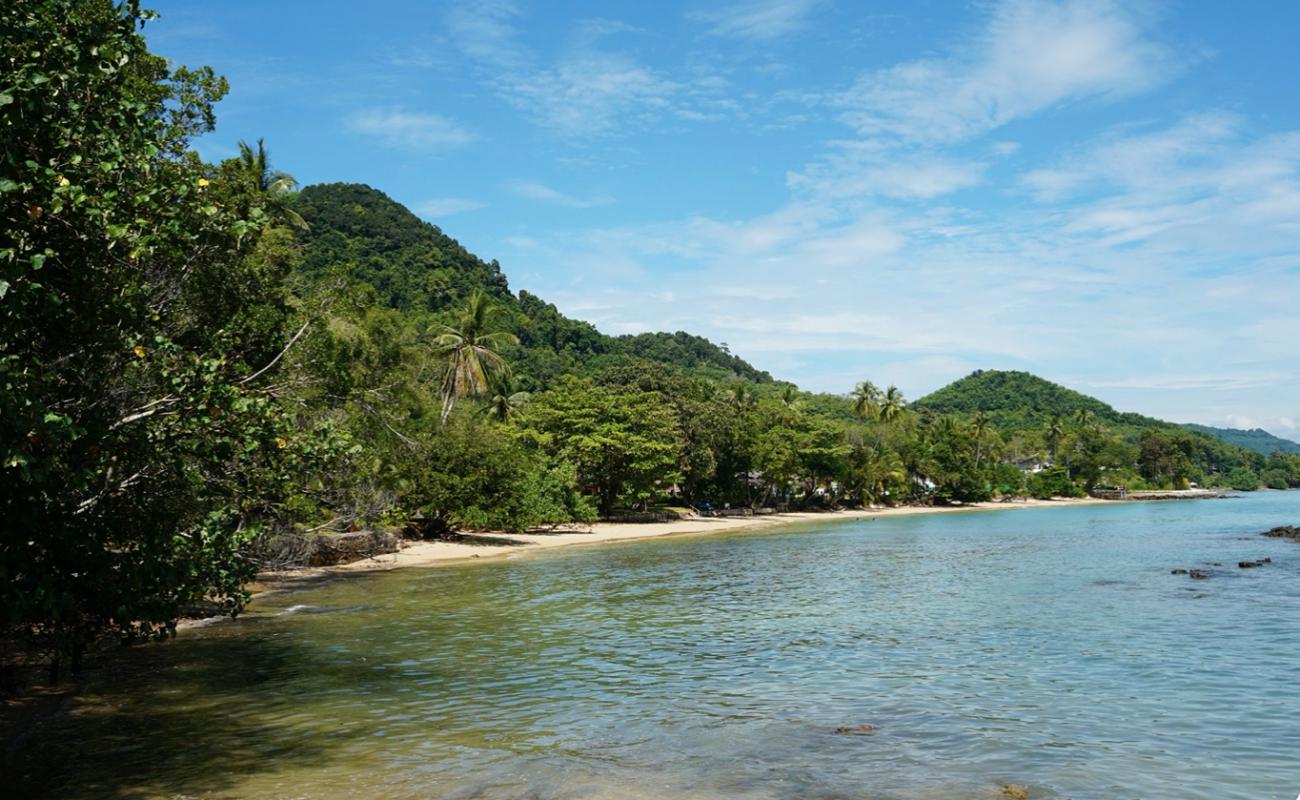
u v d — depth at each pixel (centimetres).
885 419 13512
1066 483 15888
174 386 1181
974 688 1532
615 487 7881
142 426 1211
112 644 1877
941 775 1056
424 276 15112
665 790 1005
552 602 2719
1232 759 1118
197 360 1237
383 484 4231
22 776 1048
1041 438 18025
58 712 1347
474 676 1631
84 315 1050
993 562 4128
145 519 1273
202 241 1258
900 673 1661
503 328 14800
